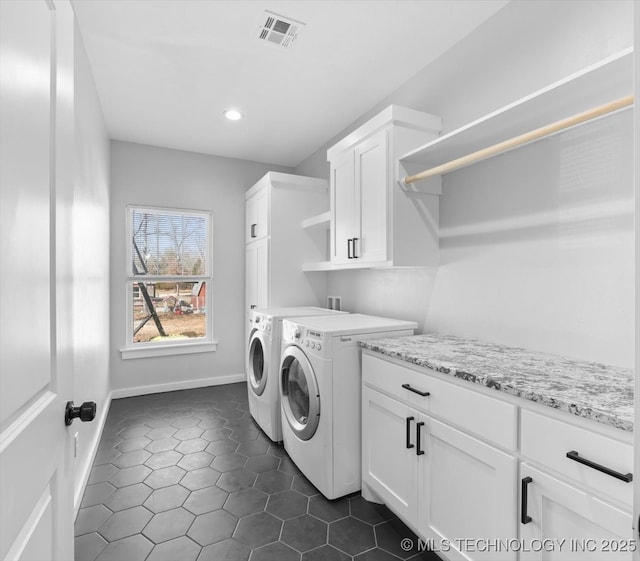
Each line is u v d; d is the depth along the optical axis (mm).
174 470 2191
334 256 2576
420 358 1499
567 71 1535
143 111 2928
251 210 3832
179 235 3820
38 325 714
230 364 4016
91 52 2168
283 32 2012
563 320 1540
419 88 2363
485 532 1207
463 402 1287
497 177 1832
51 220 795
